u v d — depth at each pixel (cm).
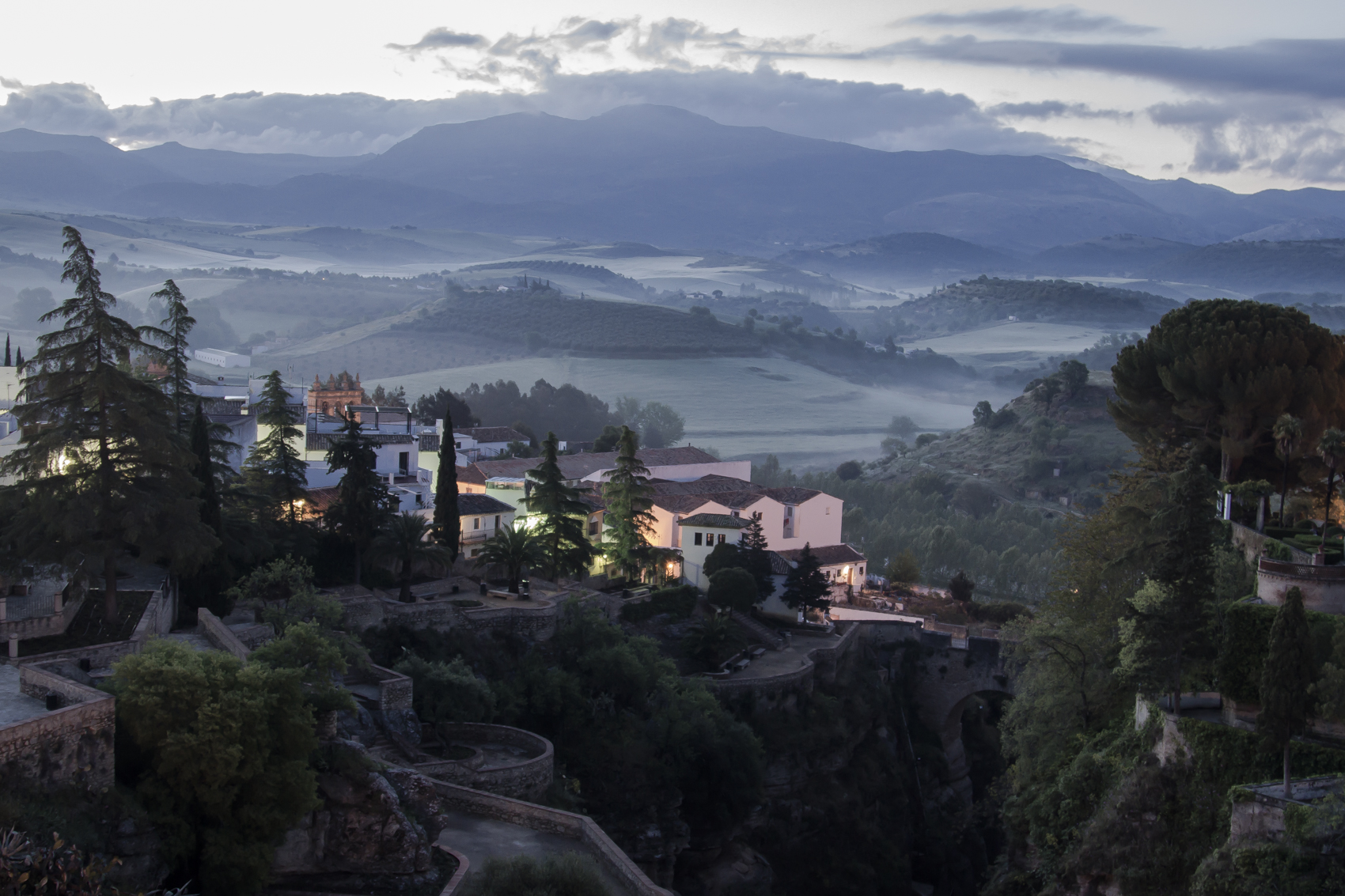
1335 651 5347
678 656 10344
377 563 9225
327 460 9162
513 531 9844
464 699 7562
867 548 17750
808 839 9600
